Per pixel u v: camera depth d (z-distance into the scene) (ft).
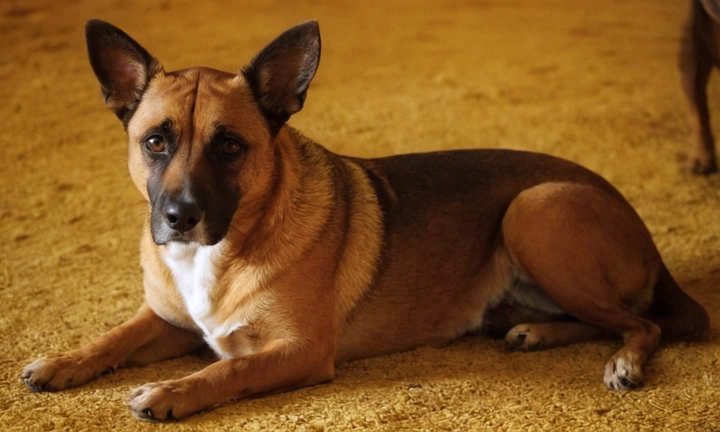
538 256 6.06
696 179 8.09
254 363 5.61
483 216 6.21
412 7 14.83
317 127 8.98
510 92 10.16
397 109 9.57
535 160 6.36
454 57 11.75
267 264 5.74
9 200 7.77
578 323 6.21
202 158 5.57
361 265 5.97
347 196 6.01
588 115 9.36
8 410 5.57
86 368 5.77
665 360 5.99
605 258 6.09
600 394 5.73
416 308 6.10
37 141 8.65
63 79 10.40
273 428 5.43
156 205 5.56
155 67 5.75
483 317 6.28
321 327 5.78
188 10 13.87
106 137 8.75
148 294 5.99
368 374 5.91
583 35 13.09
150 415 5.44
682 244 7.13
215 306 5.81
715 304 6.46
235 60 11.31
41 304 6.51
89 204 7.72
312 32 5.72
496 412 5.58
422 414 5.55
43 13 13.07
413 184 6.20
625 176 8.14
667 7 15.16
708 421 5.50
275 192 5.76
